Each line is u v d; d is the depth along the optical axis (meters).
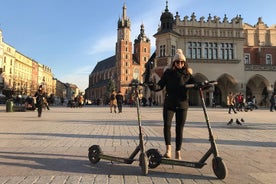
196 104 48.44
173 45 43.78
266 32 54.81
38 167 5.16
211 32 46.62
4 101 56.44
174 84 5.28
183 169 5.10
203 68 45.81
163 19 44.31
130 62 125.56
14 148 7.03
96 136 9.30
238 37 47.25
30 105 27.64
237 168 5.18
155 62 44.38
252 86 52.94
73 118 17.73
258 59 53.41
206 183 4.28
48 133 10.01
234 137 9.26
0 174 4.68
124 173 4.80
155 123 14.20
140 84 5.35
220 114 23.14
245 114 23.39
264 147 7.38
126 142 8.04
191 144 7.78
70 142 8.01
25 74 100.00
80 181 4.31
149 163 5.06
